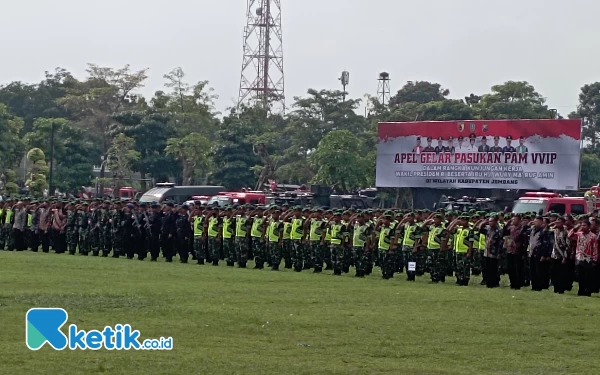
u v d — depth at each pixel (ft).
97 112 344.49
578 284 104.53
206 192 222.07
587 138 365.61
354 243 112.98
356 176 244.01
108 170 327.26
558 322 73.46
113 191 287.48
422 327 68.49
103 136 340.59
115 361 53.52
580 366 56.08
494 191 194.70
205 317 69.87
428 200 207.21
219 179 280.72
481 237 105.50
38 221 145.38
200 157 282.36
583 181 294.66
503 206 179.83
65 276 98.94
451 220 113.80
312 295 86.84
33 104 395.75
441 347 60.90
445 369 53.93
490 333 67.00
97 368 51.39
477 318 74.18
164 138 294.25
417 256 109.50
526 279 108.17
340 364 54.39
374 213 122.01
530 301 87.45
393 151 206.39
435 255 106.93
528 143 190.70
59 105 383.04
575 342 64.59
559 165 187.42
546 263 100.99
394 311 76.89
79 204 143.02
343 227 114.83
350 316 72.90
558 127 187.62
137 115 297.74
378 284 101.35
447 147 199.62
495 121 194.18
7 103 393.91
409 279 109.70
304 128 289.33
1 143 275.18
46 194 282.15
